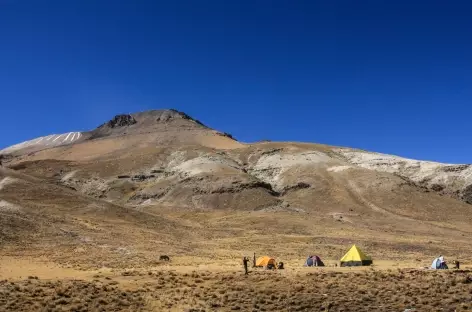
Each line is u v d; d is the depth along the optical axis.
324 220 117.94
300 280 32.03
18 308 24.31
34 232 61.72
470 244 93.81
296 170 179.38
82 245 58.59
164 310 25.12
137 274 34.56
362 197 151.62
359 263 47.38
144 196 155.12
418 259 63.12
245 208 135.88
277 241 85.12
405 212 138.25
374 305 26.00
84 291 27.91
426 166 190.62
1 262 44.12
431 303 25.95
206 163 178.88
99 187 170.00
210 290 29.44
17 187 88.56
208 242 79.69
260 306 25.94
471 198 160.25
